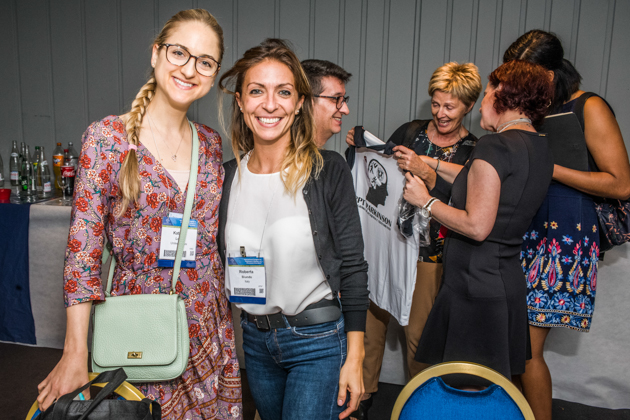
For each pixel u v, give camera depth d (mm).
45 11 3307
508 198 1523
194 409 1396
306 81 1309
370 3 2914
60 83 3381
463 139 2172
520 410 1187
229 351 1478
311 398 1278
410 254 1871
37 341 2832
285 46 1289
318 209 1302
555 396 2438
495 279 1562
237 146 1510
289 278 1305
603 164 1787
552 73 1789
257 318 1373
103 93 3336
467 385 1548
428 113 2947
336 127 1986
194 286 1361
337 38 2998
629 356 2291
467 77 1982
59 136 3451
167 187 1306
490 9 2760
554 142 1816
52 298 2738
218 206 1434
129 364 1237
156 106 1331
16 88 3441
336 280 1314
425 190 1723
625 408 2346
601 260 2088
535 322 1849
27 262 2711
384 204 1981
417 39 2887
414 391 1236
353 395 1296
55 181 3129
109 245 1322
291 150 1344
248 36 3117
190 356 1362
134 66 3258
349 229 1331
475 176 1515
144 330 1244
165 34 1283
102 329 1246
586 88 2717
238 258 1363
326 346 1318
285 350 1343
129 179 1222
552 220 1820
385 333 2283
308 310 1318
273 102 1253
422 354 1702
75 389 1142
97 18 3250
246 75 1281
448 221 1599
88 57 3309
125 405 1064
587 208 1817
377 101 3016
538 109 1578
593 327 2312
